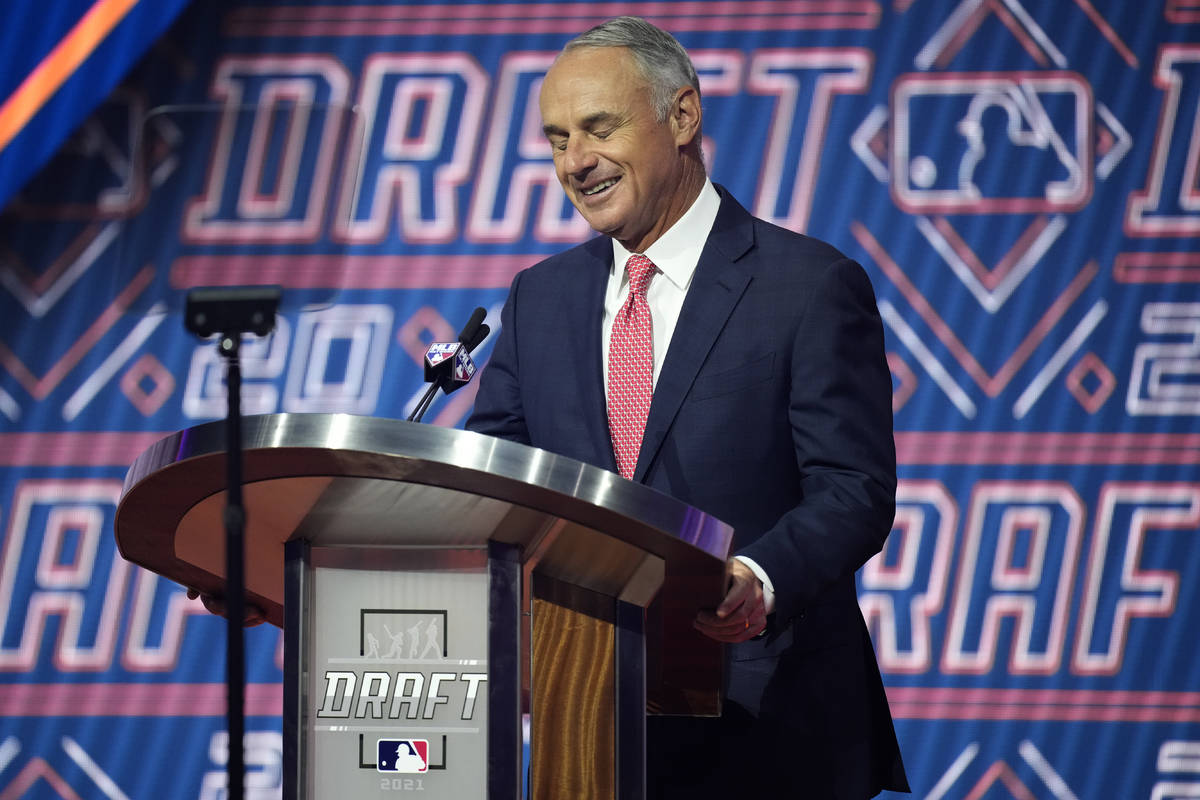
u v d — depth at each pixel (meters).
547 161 11.82
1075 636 11.34
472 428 6.60
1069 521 11.39
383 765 4.32
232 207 5.16
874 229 11.62
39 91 11.94
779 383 5.89
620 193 6.07
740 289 6.02
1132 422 11.42
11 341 11.84
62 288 11.88
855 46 11.71
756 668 5.84
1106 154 11.55
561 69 6.11
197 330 4.27
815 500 5.53
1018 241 11.55
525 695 4.39
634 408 6.04
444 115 11.84
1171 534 11.34
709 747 5.82
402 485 3.97
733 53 11.75
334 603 4.40
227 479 3.96
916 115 11.66
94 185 11.91
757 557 5.09
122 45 11.96
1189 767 11.20
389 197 11.83
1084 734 11.26
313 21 11.93
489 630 4.23
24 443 11.80
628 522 3.93
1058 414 11.45
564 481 3.84
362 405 11.70
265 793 11.57
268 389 11.72
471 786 4.29
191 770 11.70
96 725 11.70
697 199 6.30
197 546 4.83
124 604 11.79
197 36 11.95
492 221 11.79
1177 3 11.58
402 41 11.89
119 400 11.84
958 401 11.50
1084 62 11.60
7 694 11.70
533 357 6.42
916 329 11.55
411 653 4.35
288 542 4.41
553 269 6.69
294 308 5.13
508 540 4.27
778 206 11.67
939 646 11.38
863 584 11.45
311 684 4.36
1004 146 11.59
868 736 5.95
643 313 6.15
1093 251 11.52
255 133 5.21
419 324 11.76
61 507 11.80
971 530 11.43
